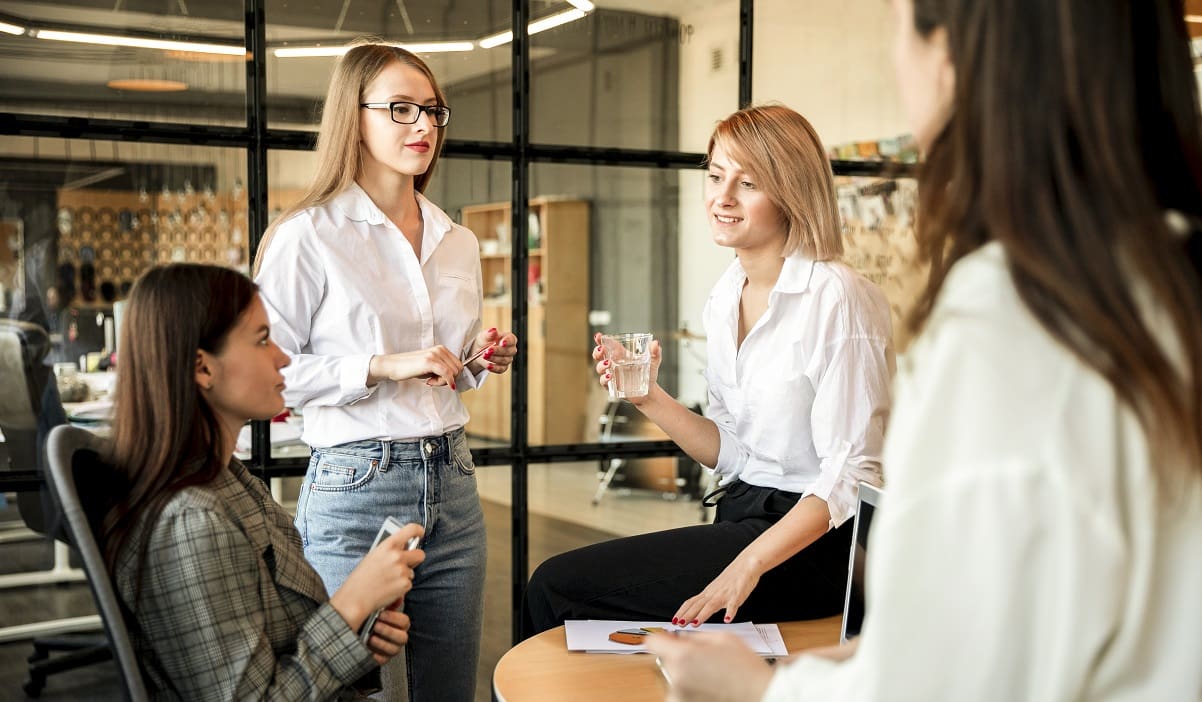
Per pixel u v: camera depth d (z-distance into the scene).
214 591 1.37
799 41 3.36
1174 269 0.68
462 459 2.30
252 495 1.61
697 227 3.29
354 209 2.21
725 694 0.86
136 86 2.64
